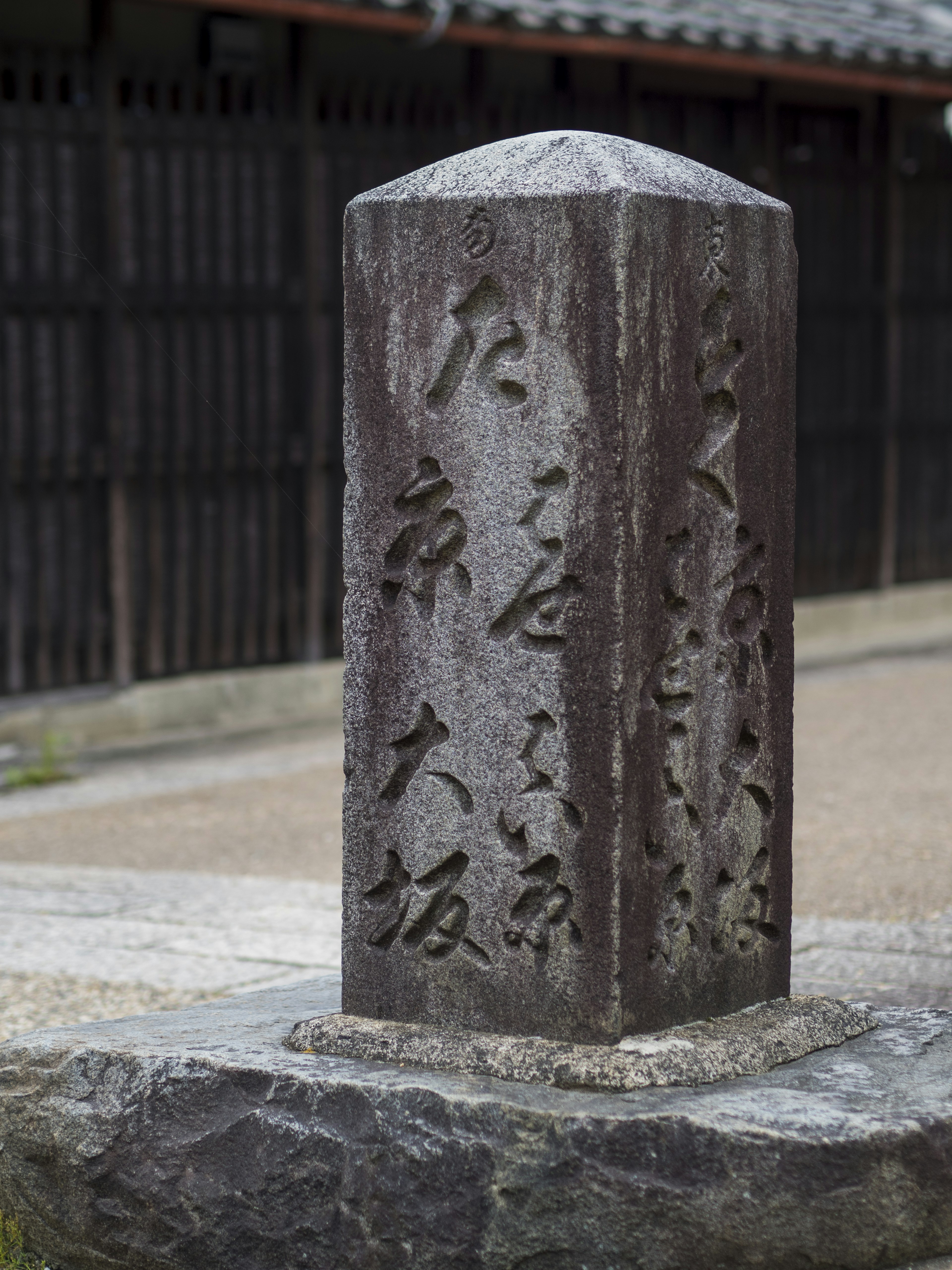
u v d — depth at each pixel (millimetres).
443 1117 2891
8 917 5699
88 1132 3156
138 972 4973
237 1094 3068
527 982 3117
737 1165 2785
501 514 3098
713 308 3172
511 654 3105
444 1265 2852
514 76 10547
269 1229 2994
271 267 9578
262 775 8352
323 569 9961
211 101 9250
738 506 3240
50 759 8391
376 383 3219
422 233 3145
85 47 8867
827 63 10891
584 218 2977
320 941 5277
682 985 3193
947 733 8898
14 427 8766
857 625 12383
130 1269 3137
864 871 6027
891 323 12336
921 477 12805
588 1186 2789
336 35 9844
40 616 8914
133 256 9094
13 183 8625
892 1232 2854
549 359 3027
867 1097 2984
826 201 11938
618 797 3021
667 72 11086
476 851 3166
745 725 3301
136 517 9281
